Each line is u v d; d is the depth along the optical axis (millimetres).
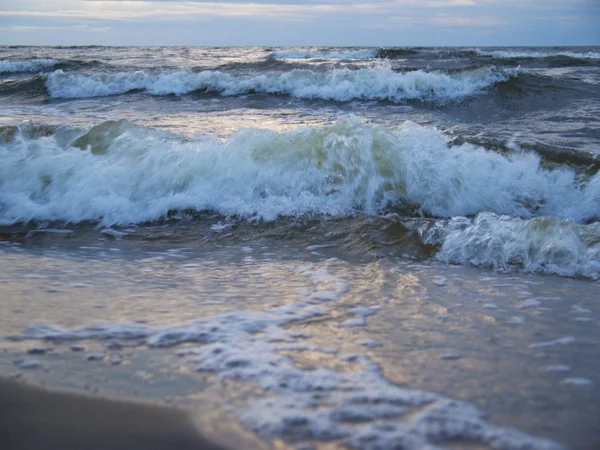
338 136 5250
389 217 4406
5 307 2887
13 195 4945
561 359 2334
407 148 5262
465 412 1922
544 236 3803
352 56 21547
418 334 2596
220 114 10352
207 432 1803
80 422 1862
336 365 2277
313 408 1940
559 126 8617
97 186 4965
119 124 5797
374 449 1712
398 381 2145
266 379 2148
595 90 11914
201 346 2449
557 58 18016
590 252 3666
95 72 15359
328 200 4891
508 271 3553
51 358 2320
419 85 12195
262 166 5109
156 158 5160
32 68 17328
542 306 2965
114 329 2623
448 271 3561
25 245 4203
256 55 23297
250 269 3627
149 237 4379
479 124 9102
